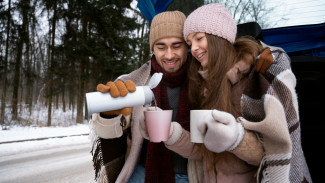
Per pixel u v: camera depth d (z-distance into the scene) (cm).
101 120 84
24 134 817
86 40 1078
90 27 1138
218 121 58
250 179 74
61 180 322
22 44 1091
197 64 100
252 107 72
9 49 1078
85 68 1182
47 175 346
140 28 1194
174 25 108
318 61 115
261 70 72
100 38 1121
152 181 101
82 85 1212
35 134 826
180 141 83
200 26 84
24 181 319
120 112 76
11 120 997
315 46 156
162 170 104
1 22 1003
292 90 67
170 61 115
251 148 61
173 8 305
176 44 110
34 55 1249
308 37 158
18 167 395
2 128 899
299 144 68
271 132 58
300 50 161
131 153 107
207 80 85
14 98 1070
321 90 114
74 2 1047
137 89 74
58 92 1241
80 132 932
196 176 95
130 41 1128
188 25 90
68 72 1095
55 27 1105
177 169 107
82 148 594
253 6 514
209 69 83
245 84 76
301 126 118
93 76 1209
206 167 83
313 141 115
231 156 75
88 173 356
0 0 987
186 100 109
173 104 117
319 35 154
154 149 104
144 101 75
